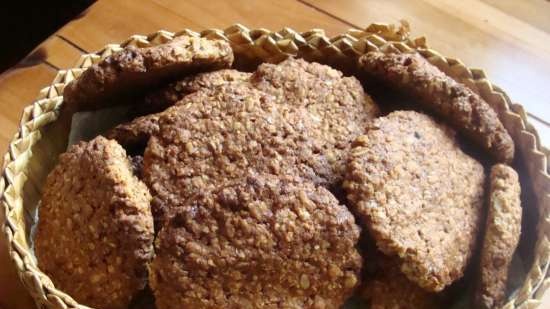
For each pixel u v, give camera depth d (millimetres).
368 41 525
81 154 472
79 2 788
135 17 605
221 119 482
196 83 511
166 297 442
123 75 485
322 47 530
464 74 520
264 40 530
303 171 472
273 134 478
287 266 445
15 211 480
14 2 788
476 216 479
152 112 520
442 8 616
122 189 450
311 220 447
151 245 451
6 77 575
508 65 593
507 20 613
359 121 500
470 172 487
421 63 498
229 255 440
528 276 458
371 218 451
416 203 462
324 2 618
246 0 616
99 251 454
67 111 519
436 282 454
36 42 776
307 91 501
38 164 511
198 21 607
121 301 459
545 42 604
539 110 575
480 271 460
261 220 445
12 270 509
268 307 447
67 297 442
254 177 454
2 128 557
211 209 446
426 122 491
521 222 482
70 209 464
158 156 476
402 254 449
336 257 449
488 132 489
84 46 592
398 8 614
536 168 488
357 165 460
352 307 479
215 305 442
